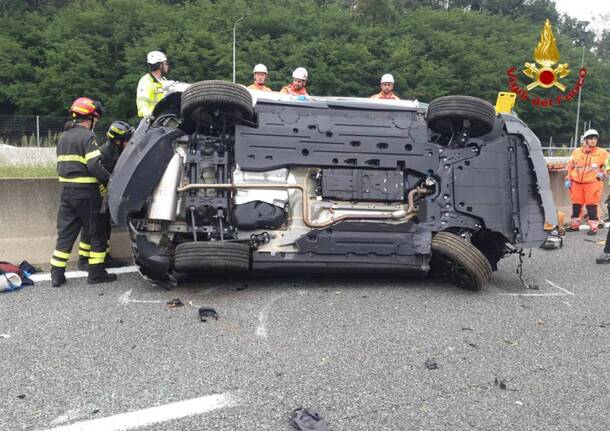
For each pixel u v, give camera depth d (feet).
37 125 82.02
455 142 17.71
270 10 150.61
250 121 16.93
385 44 148.66
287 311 14.78
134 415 9.33
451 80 145.89
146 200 15.84
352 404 9.91
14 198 19.42
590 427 9.44
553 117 159.63
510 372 11.49
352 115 17.47
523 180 17.99
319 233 16.58
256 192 16.43
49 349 11.96
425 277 18.95
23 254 19.34
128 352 11.87
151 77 21.52
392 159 17.15
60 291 16.39
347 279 18.28
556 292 17.83
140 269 16.43
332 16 154.10
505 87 153.89
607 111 169.07
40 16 153.58
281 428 9.07
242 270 16.05
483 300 16.49
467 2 241.55
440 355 12.21
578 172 31.40
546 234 17.97
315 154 16.79
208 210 15.99
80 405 9.63
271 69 133.39
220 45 126.62
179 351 11.98
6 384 10.36
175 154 16.16
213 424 9.14
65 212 16.98
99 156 16.75
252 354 11.91
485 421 9.52
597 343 13.26
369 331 13.50
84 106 17.35
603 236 30.22
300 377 10.88
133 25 137.28
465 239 17.53
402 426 9.26
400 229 16.90
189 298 15.79
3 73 126.93
